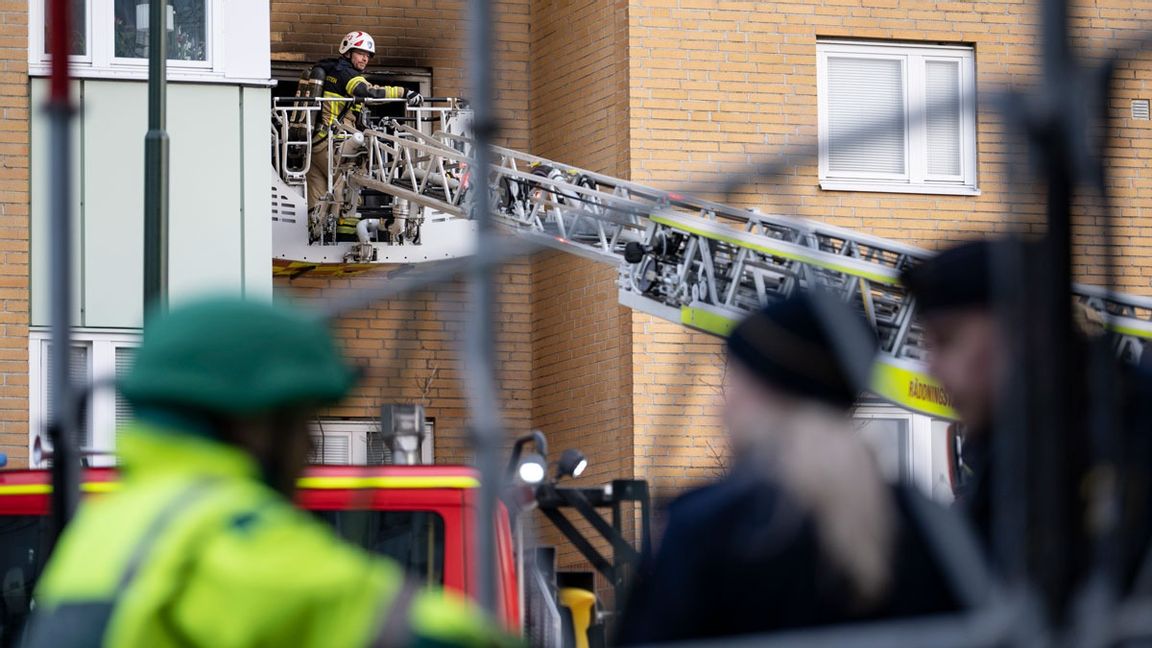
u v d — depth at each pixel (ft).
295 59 168.04
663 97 151.53
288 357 20.98
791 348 25.76
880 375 89.81
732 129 152.25
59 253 30.37
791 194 21.65
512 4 168.45
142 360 21.04
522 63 168.25
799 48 154.30
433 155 150.51
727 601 24.98
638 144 150.51
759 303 102.99
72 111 30.94
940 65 157.17
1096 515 20.51
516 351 163.22
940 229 146.82
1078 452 20.33
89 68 134.21
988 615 20.03
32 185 133.08
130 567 19.49
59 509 36.29
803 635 23.25
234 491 20.24
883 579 24.67
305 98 154.51
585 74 158.40
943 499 30.09
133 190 134.00
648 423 146.30
